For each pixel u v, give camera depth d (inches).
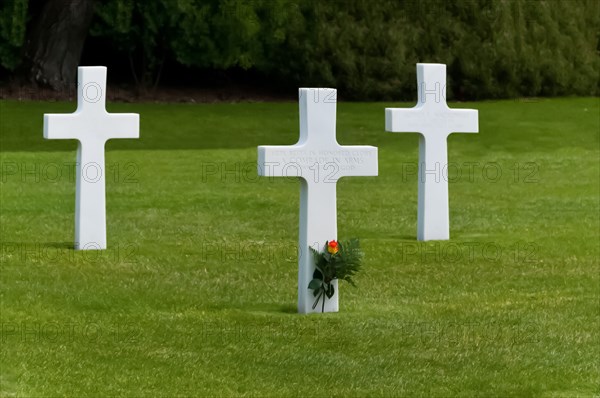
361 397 374.6
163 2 1242.6
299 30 1288.1
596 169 925.2
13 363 397.4
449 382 388.5
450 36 1305.4
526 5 1325.0
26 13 1250.0
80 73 579.2
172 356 410.0
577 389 385.7
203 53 1264.8
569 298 503.2
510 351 422.0
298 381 388.5
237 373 394.3
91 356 408.2
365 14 1290.6
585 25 1360.7
